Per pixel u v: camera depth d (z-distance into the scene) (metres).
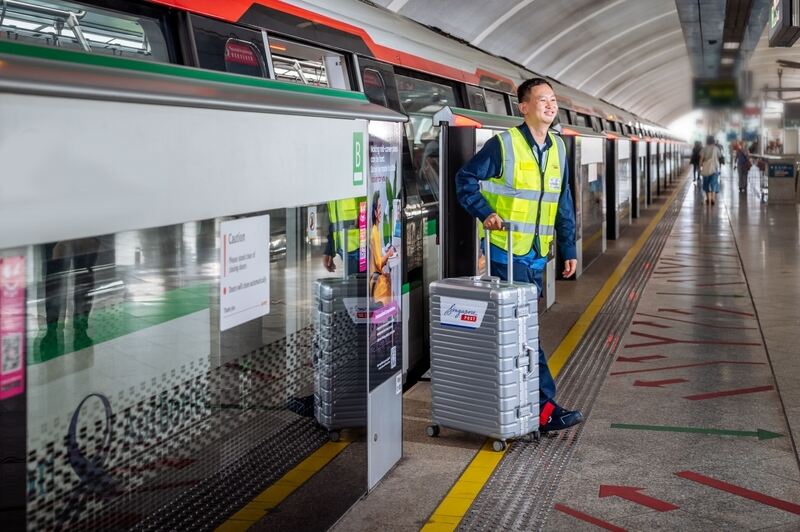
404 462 4.71
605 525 3.92
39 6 3.48
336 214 3.86
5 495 2.26
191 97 2.57
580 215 11.47
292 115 3.33
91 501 2.56
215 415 3.09
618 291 10.41
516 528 3.88
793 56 41.03
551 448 4.95
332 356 3.88
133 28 3.83
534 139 5.07
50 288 2.35
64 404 2.43
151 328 2.74
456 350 4.92
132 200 2.43
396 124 4.59
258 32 4.51
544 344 7.61
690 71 43.94
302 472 3.65
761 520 3.97
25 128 2.07
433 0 12.96
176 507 2.91
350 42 5.68
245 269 3.19
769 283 10.70
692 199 27.17
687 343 7.64
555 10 17.94
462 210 5.86
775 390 6.14
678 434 5.19
